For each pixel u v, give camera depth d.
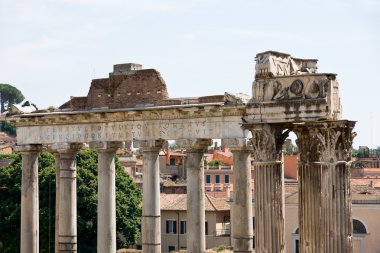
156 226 145.88
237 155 135.00
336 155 94.50
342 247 93.75
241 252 134.25
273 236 98.12
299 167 101.38
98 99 151.62
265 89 99.31
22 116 158.50
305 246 100.50
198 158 140.88
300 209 101.19
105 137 149.50
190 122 139.88
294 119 97.12
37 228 161.62
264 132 98.62
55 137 155.88
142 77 146.62
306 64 107.81
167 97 144.88
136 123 145.88
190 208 141.12
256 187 99.19
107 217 150.62
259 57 100.44
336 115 97.25
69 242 156.50
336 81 97.75
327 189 94.69
